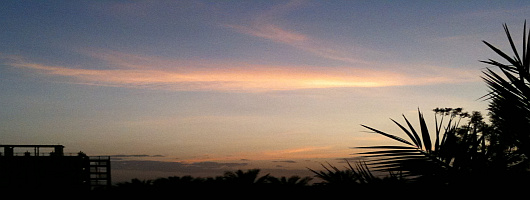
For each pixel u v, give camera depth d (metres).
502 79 3.72
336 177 4.04
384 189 3.86
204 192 25.84
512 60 3.69
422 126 3.86
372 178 3.91
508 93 3.69
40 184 43.56
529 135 3.62
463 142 3.83
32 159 44.03
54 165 44.38
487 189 3.62
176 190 27.03
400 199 3.80
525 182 3.57
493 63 3.81
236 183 24.30
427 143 3.83
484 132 3.89
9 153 43.69
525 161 3.69
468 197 3.67
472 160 3.76
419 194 3.79
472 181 3.68
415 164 3.73
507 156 3.77
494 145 3.82
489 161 3.75
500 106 3.74
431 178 3.74
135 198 28.19
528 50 3.63
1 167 42.88
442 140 3.85
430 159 3.81
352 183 3.96
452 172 3.73
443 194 3.73
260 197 20.45
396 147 3.87
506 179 3.60
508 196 3.58
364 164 3.97
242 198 22.62
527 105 3.64
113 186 30.23
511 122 3.68
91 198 32.53
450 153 3.79
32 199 42.53
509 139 3.74
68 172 44.47
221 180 25.69
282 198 17.31
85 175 45.16
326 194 4.06
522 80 3.62
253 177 23.44
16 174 43.31
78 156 45.25
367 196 3.89
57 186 43.91
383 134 3.93
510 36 3.71
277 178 20.45
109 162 46.00
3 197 42.22
